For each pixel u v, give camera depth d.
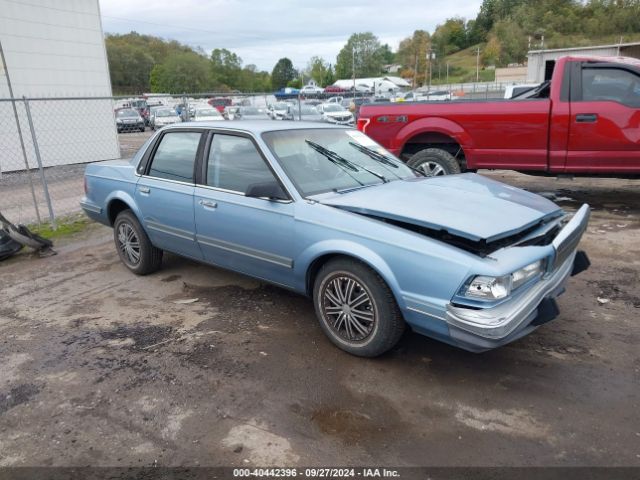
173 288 4.97
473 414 2.91
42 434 2.86
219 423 2.89
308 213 3.56
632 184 9.09
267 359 3.56
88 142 15.92
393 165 4.56
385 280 3.17
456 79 118.00
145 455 2.66
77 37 15.32
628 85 6.46
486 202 3.50
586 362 3.40
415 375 3.31
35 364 3.61
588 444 2.64
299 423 2.87
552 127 6.78
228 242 4.18
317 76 124.25
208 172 4.36
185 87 92.44
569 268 3.55
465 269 2.86
